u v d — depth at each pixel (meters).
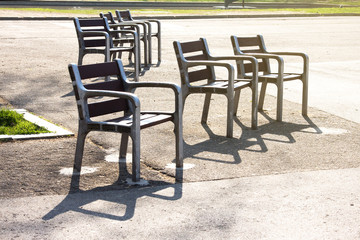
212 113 8.66
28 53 14.89
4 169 5.82
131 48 11.70
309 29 24.47
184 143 6.94
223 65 7.09
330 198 5.13
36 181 5.50
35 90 10.20
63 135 7.07
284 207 4.90
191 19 29.61
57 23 24.78
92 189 5.31
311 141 7.09
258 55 8.16
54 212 4.75
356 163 6.20
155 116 5.89
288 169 5.95
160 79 11.72
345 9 39.12
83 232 4.36
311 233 4.39
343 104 9.48
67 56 14.57
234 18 31.14
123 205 4.91
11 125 7.55
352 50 17.27
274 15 32.69
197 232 4.38
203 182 5.52
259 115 8.59
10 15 27.09
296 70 13.16
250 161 6.21
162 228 4.45
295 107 9.17
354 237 4.33
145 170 5.88
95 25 11.86
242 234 4.35
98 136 7.15
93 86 5.83
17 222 4.54
